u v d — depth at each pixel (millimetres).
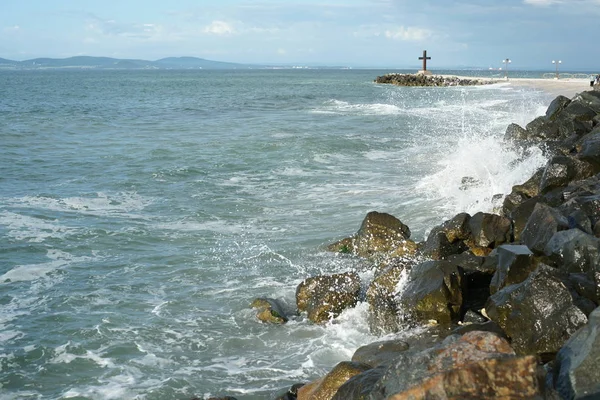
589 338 4652
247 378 7172
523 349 6402
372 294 8516
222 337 8188
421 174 17641
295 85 88188
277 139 24859
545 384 4125
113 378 7180
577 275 6871
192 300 9367
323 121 33000
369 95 58812
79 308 9047
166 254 11375
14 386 7023
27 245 11742
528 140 16641
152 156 21375
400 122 31562
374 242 11148
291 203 14820
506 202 11305
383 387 4359
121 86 87312
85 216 13797
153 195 15859
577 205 9141
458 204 13492
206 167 19344
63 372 7312
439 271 8000
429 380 4020
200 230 12797
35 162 20328
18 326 8438
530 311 6461
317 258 11117
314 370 7336
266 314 8680
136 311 8961
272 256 11242
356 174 18031
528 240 8562
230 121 33625
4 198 15391
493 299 6996
